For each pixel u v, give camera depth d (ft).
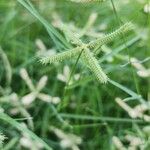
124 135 1.38
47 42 1.65
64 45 1.25
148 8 1.25
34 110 1.42
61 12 1.74
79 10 1.69
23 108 1.27
